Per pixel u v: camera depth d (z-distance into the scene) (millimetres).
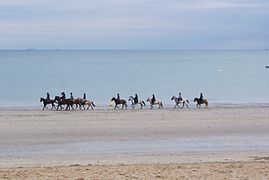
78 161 23672
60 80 107125
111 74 129625
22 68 160375
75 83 99375
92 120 39750
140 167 18859
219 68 169000
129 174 16828
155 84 98688
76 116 42469
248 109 49062
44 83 98500
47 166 21453
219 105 56688
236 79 114188
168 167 18750
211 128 35625
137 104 57125
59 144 29219
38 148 27906
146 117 41844
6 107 53688
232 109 49188
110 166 19531
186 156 25016
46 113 45281
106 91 82875
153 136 32125
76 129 34875
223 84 99812
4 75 122312
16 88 86000
